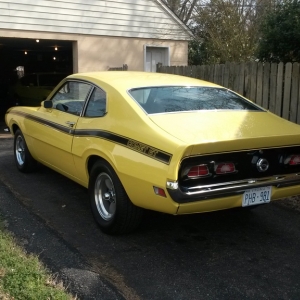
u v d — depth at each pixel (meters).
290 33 7.84
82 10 12.60
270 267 3.87
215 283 3.56
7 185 6.04
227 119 4.30
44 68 20.80
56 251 4.02
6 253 3.73
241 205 3.90
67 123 5.05
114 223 4.30
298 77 6.52
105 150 4.24
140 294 3.35
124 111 4.29
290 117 6.70
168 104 4.44
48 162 5.80
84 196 5.66
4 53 20.66
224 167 3.75
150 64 14.56
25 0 11.54
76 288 3.38
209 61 18.61
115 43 13.44
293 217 5.14
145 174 3.73
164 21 14.43
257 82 7.23
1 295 3.09
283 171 4.18
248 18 18.77
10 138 10.41
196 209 3.68
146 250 4.14
